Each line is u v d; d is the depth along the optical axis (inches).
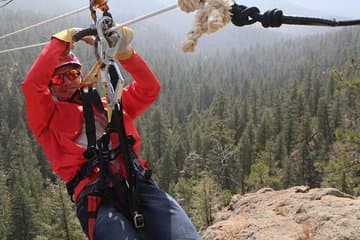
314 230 252.4
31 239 1707.7
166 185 2400.3
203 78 6565.0
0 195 2018.9
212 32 93.0
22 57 5477.4
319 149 2425.0
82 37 126.3
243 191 2263.8
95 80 131.3
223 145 2455.7
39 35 7194.9
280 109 3016.7
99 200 119.5
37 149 3144.7
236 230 269.4
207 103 5216.5
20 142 2928.2
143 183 124.4
